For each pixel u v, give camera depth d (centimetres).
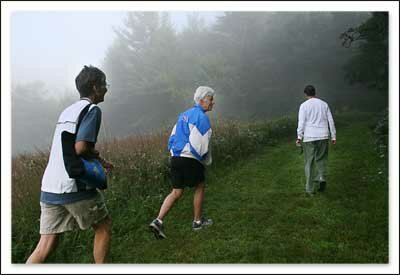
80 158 219
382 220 328
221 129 729
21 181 421
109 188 396
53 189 222
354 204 374
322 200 395
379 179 442
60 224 230
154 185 434
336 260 263
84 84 233
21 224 321
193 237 316
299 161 621
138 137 652
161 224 299
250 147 712
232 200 416
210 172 526
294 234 310
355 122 1136
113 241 315
